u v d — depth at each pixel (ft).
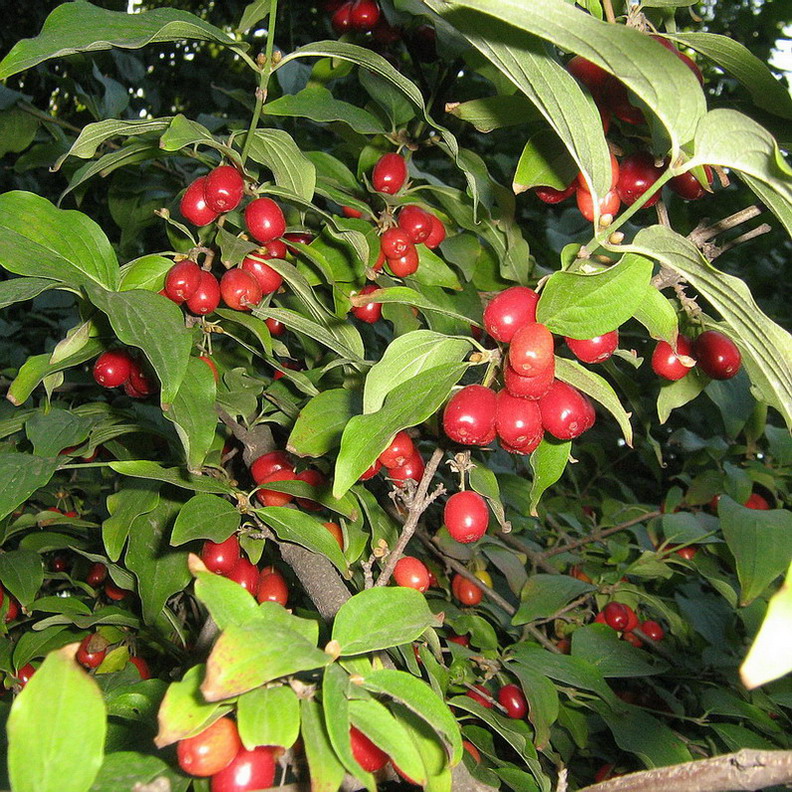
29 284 0.88
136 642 1.30
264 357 1.09
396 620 0.65
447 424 0.74
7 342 2.41
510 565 1.53
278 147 1.06
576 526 1.94
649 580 1.91
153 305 0.86
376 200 1.31
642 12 0.95
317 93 1.13
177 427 0.86
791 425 0.67
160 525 1.08
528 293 0.73
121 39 0.89
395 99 1.34
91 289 0.86
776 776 0.52
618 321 0.67
